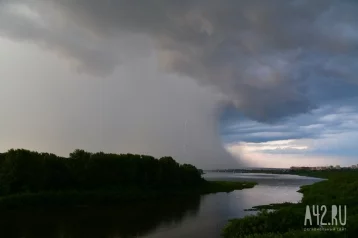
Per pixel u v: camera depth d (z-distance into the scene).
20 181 56.06
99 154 73.56
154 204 59.06
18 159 56.31
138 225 36.97
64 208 50.75
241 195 77.56
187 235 31.27
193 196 76.44
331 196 45.69
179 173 90.50
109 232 33.00
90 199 58.44
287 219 25.09
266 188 102.19
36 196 51.12
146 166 79.81
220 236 30.36
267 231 24.06
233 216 43.84
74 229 34.38
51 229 34.12
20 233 32.00
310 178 191.75
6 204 46.56
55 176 61.78
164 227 35.75
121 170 74.00
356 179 66.00
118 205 56.81
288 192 84.38
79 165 67.44
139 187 74.62
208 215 44.84
